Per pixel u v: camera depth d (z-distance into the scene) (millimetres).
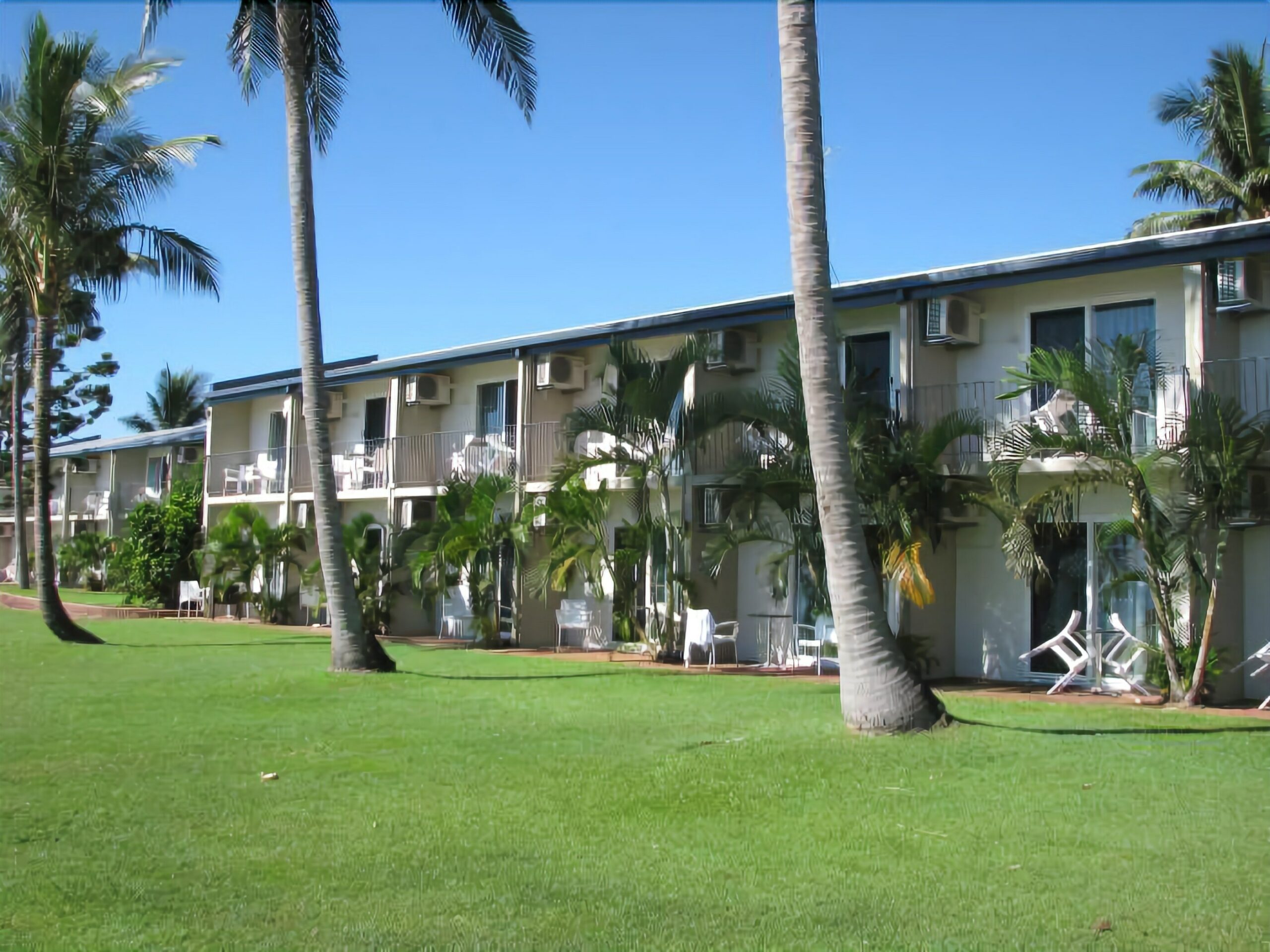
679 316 18594
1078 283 15461
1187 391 13336
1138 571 13242
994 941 5168
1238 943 5102
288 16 15344
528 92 16500
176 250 20828
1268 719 11219
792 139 10383
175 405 63000
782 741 9844
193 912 5672
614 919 5527
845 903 5723
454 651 19688
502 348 21719
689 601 17859
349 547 23266
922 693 10273
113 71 19656
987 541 15961
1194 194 32375
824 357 10375
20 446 39312
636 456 19000
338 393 27062
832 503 10391
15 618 26672
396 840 6941
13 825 7289
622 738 10297
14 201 19453
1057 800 7730
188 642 20703
